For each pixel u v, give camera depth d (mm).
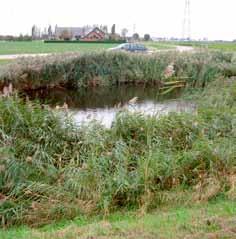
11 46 43281
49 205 5625
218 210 4973
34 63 18906
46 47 40844
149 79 20625
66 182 6109
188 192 5828
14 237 4566
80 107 15328
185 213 4941
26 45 46500
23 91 17812
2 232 4863
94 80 20469
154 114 8273
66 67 19703
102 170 6273
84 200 5766
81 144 7414
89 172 6184
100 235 4262
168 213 5090
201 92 13266
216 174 6211
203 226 4375
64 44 50219
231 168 6352
